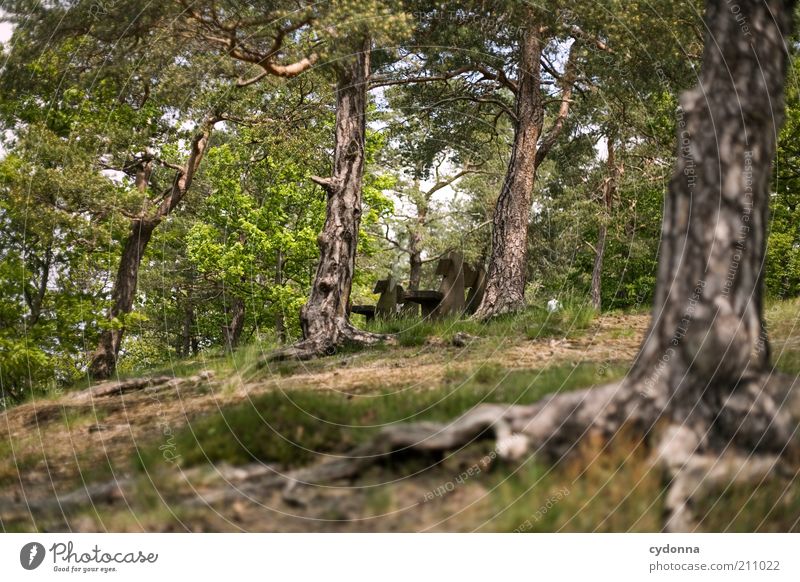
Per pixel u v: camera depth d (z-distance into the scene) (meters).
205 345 33.69
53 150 11.09
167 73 12.52
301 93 16.00
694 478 3.88
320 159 17.70
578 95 17.23
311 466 4.25
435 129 18.86
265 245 26.50
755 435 4.02
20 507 4.21
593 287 21.83
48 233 10.35
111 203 11.69
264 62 10.19
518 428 4.15
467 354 8.09
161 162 14.78
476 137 20.03
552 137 14.92
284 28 9.82
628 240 21.05
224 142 24.86
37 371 9.09
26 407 7.34
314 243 27.11
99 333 12.07
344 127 10.66
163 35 11.06
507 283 12.35
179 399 6.92
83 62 11.80
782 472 3.97
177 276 28.86
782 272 13.96
